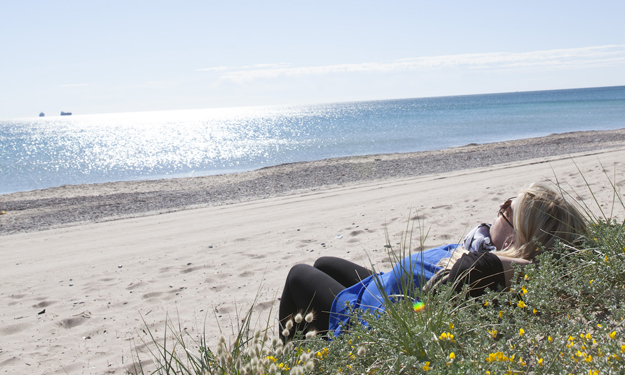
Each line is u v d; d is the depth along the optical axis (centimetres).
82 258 635
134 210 1198
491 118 5484
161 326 369
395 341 189
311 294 252
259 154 3145
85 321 392
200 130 7825
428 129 4331
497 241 253
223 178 1761
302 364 193
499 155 1808
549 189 244
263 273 489
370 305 231
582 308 214
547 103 9506
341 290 249
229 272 503
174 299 431
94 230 873
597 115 5000
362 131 4712
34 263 630
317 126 6606
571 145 2000
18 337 367
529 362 177
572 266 232
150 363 302
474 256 221
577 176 872
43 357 326
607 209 546
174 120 15862
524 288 205
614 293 212
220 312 389
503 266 221
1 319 411
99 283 504
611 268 224
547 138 2434
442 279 221
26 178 2525
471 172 1241
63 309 427
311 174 1655
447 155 1947
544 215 234
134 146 4584
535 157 1636
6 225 1084
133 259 601
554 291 221
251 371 168
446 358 171
